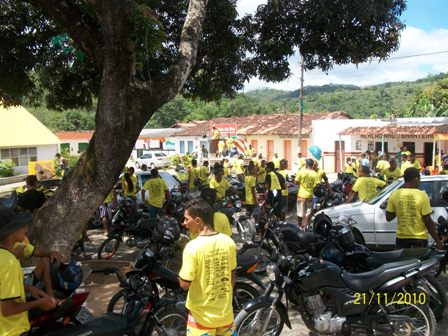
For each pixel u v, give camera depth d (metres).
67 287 3.66
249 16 9.62
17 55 9.38
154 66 9.37
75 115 70.31
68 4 6.36
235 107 69.25
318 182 10.65
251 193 10.80
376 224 8.09
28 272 4.38
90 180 5.80
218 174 10.23
